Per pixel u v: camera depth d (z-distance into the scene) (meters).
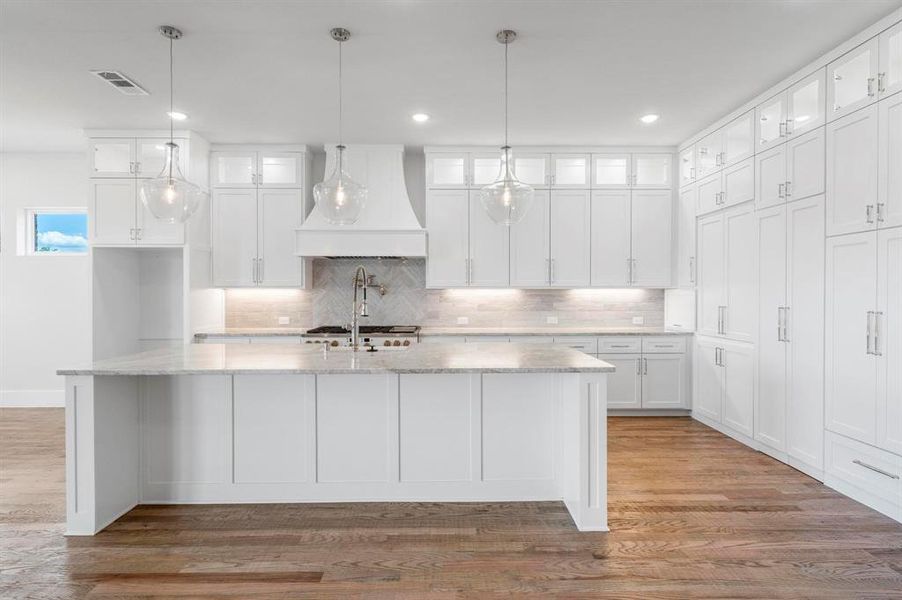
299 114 4.71
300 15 3.03
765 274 4.20
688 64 3.71
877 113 3.10
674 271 5.82
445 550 2.68
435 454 3.29
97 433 2.88
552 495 3.31
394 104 4.46
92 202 5.16
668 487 3.55
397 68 3.74
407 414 3.28
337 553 2.66
